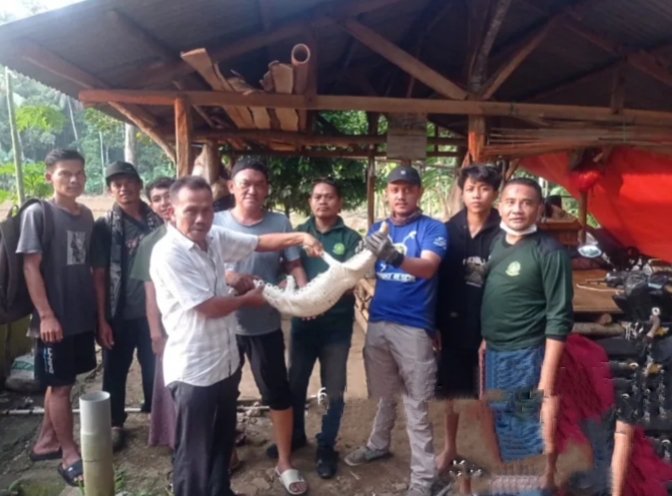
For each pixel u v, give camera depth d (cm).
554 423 222
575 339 239
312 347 324
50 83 402
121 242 338
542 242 246
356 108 427
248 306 262
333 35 504
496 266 256
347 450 325
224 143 777
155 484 305
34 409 399
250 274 280
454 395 270
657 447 207
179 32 362
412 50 584
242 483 303
